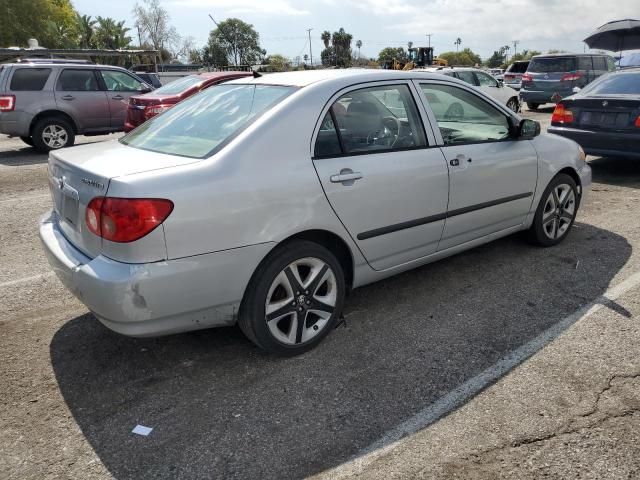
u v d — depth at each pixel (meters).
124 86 12.16
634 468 2.32
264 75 3.89
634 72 7.64
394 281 4.36
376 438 2.55
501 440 2.51
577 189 5.17
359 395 2.88
